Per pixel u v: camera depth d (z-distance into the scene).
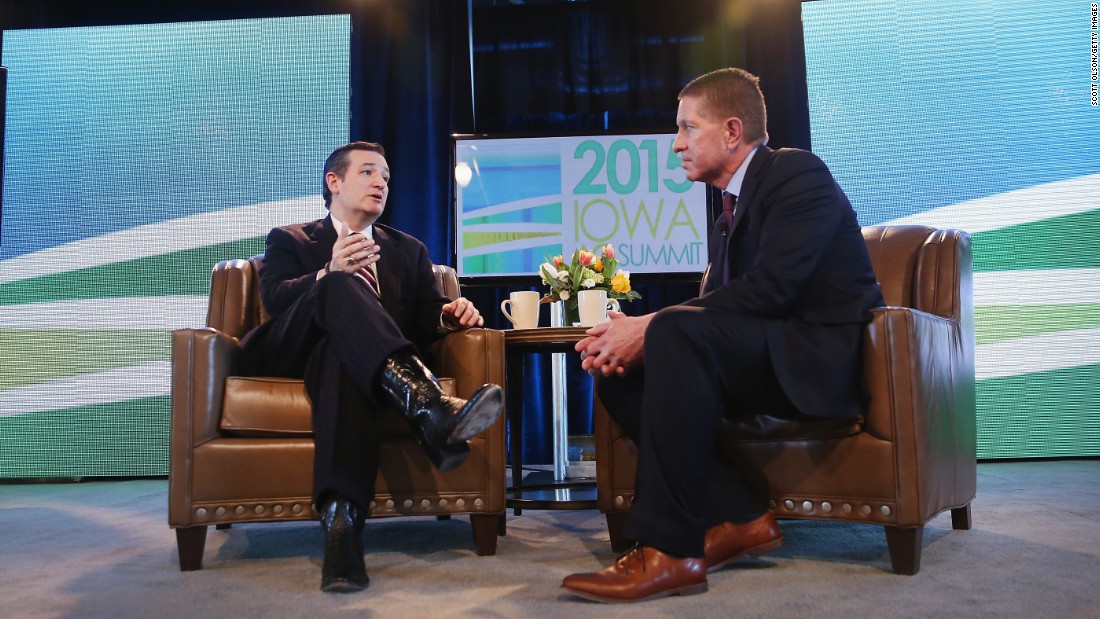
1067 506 2.34
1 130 3.66
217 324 2.29
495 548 1.80
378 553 1.83
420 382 1.58
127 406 3.76
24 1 4.02
